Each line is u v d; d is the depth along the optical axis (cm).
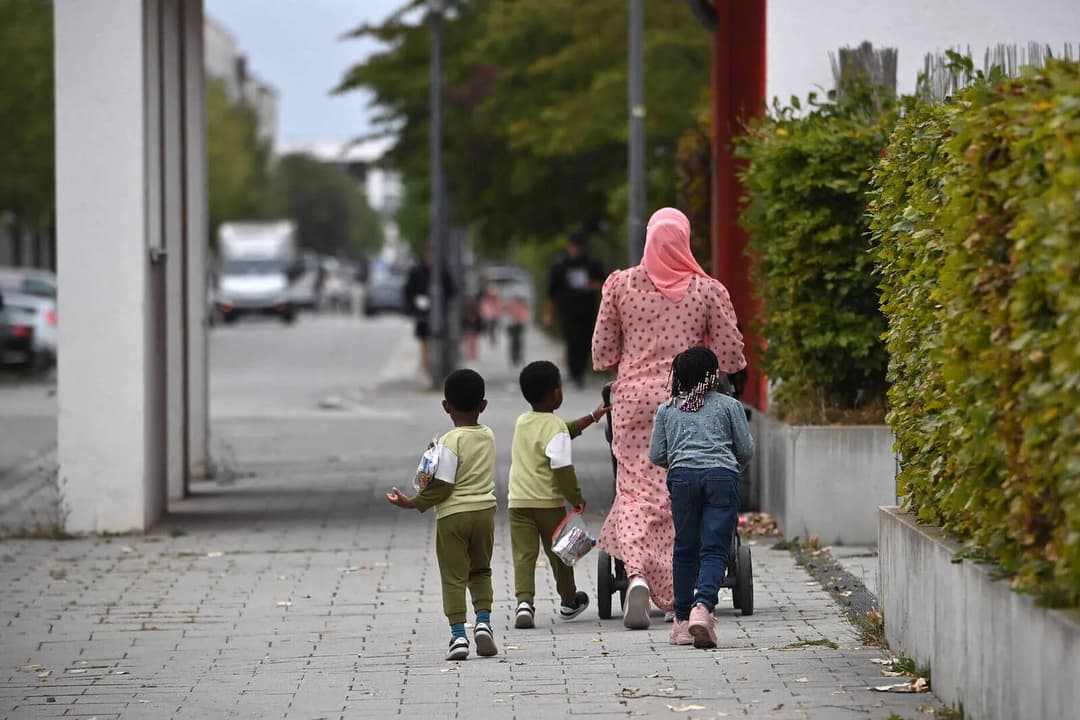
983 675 1712
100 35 3459
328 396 7956
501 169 8581
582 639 2378
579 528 2398
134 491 3541
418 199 9181
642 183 5094
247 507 3984
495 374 9906
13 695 2100
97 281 3503
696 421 2264
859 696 1922
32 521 3769
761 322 3397
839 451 3147
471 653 2298
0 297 6259
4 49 10206
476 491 2266
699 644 2239
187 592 2862
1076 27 3497
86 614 2675
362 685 2106
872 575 2827
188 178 4559
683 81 7231
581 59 7606
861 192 3119
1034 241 1487
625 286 2483
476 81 8550
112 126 3472
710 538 2239
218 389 8519
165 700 2055
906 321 2055
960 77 3209
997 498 1656
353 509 3922
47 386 8681
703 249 4572
